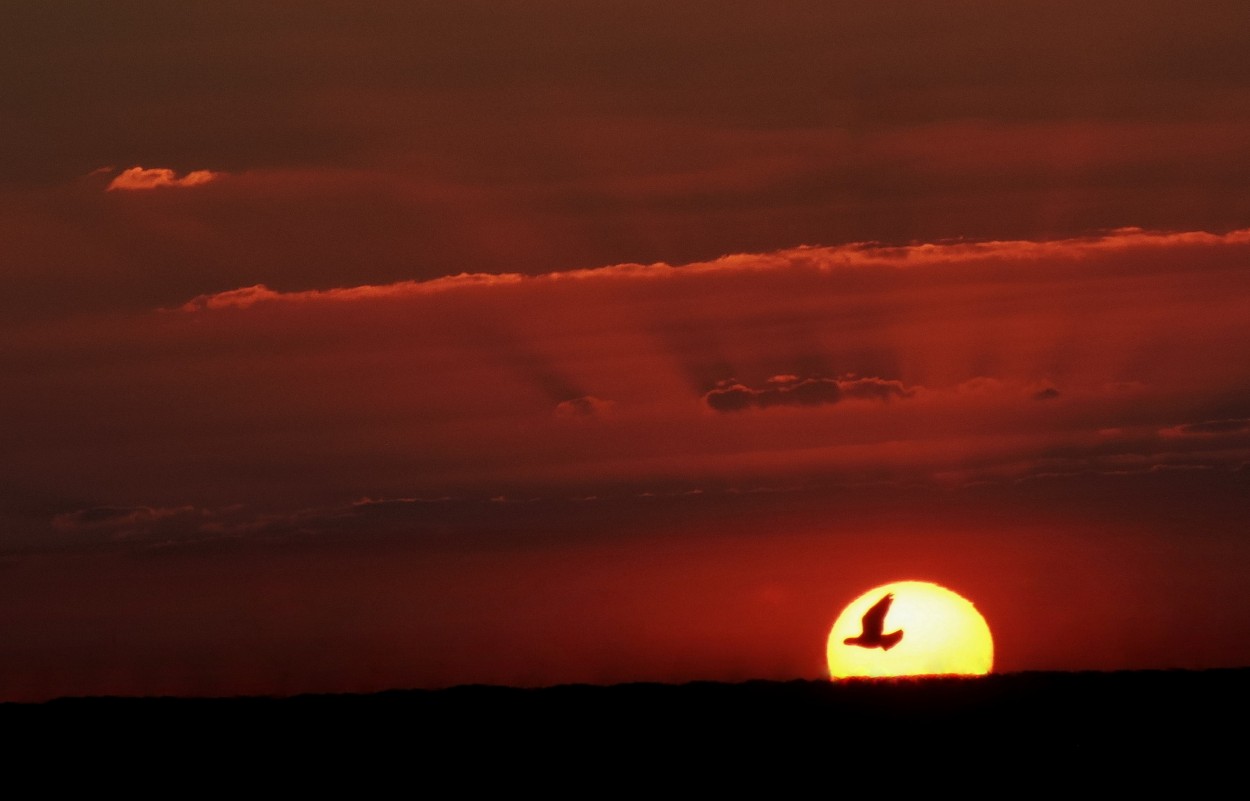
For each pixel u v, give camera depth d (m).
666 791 183.00
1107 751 188.62
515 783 186.88
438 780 188.38
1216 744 189.88
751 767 188.75
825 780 184.38
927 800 177.50
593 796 182.25
